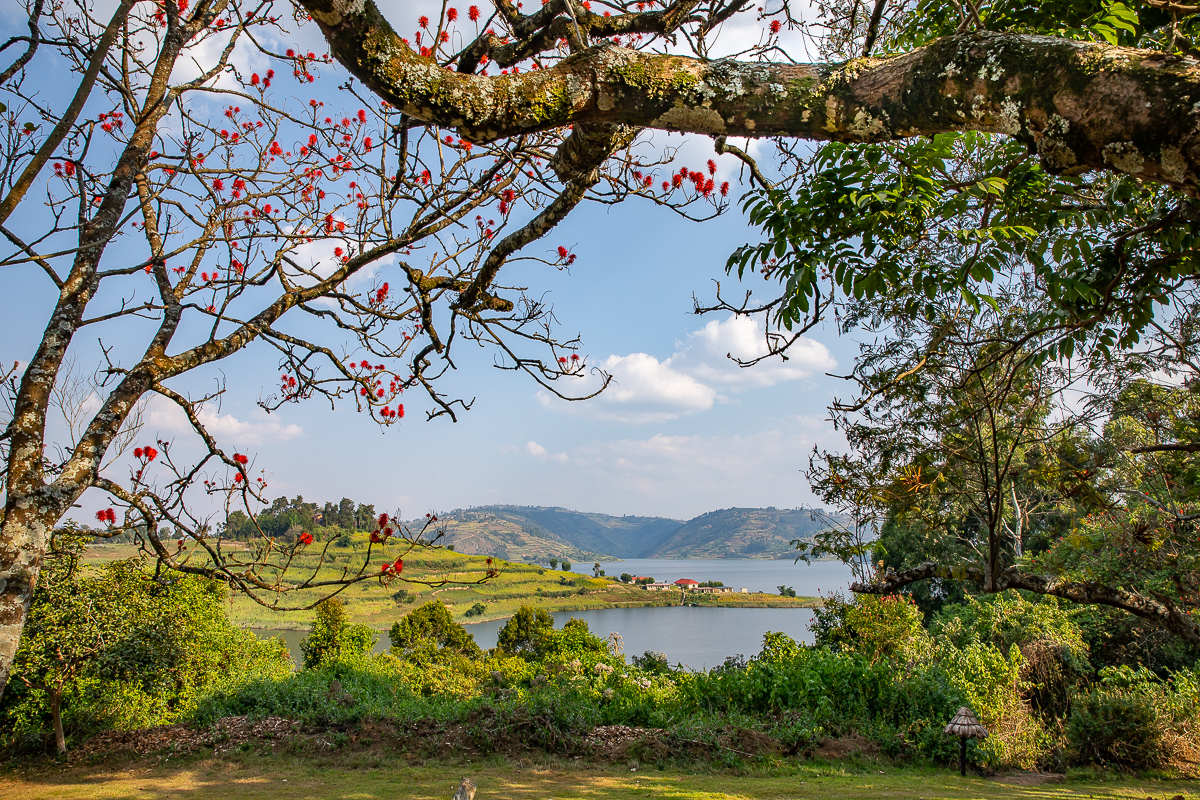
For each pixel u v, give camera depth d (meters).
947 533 5.29
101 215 3.02
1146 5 2.62
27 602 2.34
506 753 10.23
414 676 16.84
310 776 9.35
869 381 4.83
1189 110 1.02
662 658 16.70
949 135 2.38
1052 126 1.18
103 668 10.30
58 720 10.23
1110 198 2.86
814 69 1.48
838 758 10.37
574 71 1.52
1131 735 10.81
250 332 3.22
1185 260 2.84
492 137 1.56
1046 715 13.43
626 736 10.84
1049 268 2.96
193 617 12.77
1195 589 5.13
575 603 85.19
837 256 2.55
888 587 4.73
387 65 1.46
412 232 3.78
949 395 4.68
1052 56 1.19
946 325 4.12
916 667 12.68
